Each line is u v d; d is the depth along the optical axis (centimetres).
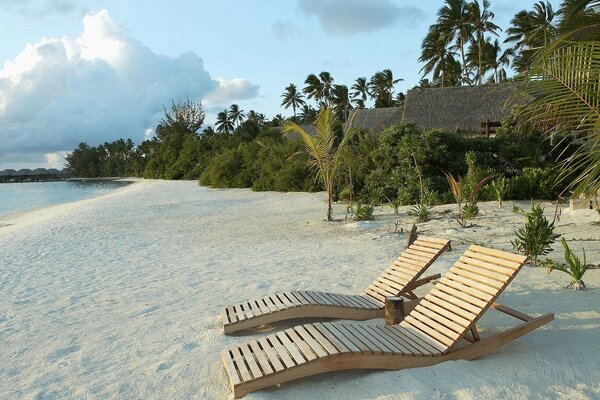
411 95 3356
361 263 829
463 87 3250
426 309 466
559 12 898
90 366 451
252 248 1055
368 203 1888
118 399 381
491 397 348
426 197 1612
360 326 455
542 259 759
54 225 1700
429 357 397
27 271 925
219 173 3578
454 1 4784
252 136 5612
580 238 887
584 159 530
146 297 691
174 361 448
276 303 543
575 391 352
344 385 376
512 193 1598
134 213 2005
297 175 2739
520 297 578
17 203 3641
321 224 1380
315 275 760
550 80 550
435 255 566
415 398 351
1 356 489
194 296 680
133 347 493
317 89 7306
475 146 1934
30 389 407
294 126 1388
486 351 416
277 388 375
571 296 567
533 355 415
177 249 1097
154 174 6762
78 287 777
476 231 1033
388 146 1969
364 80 7756
